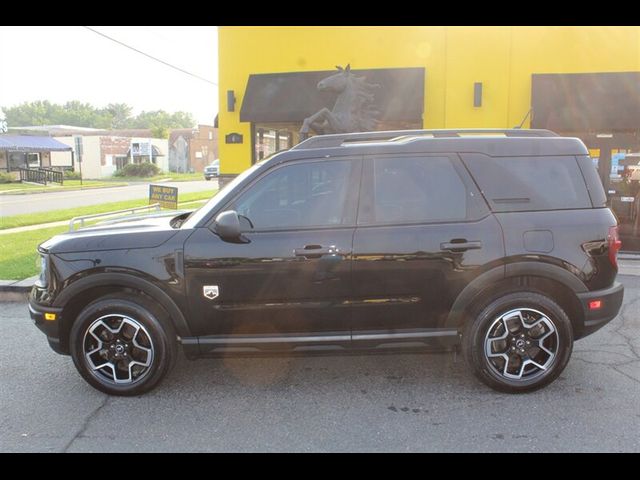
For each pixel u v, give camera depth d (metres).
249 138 11.06
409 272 3.77
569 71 9.39
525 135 4.11
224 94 11.06
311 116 9.69
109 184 38.69
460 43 9.78
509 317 3.82
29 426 3.55
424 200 3.86
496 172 3.88
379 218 3.82
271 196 3.89
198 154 69.31
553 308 3.80
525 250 3.77
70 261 3.85
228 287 3.79
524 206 3.85
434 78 9.96
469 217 3.82
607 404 3.73
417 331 3.88
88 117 133.62
